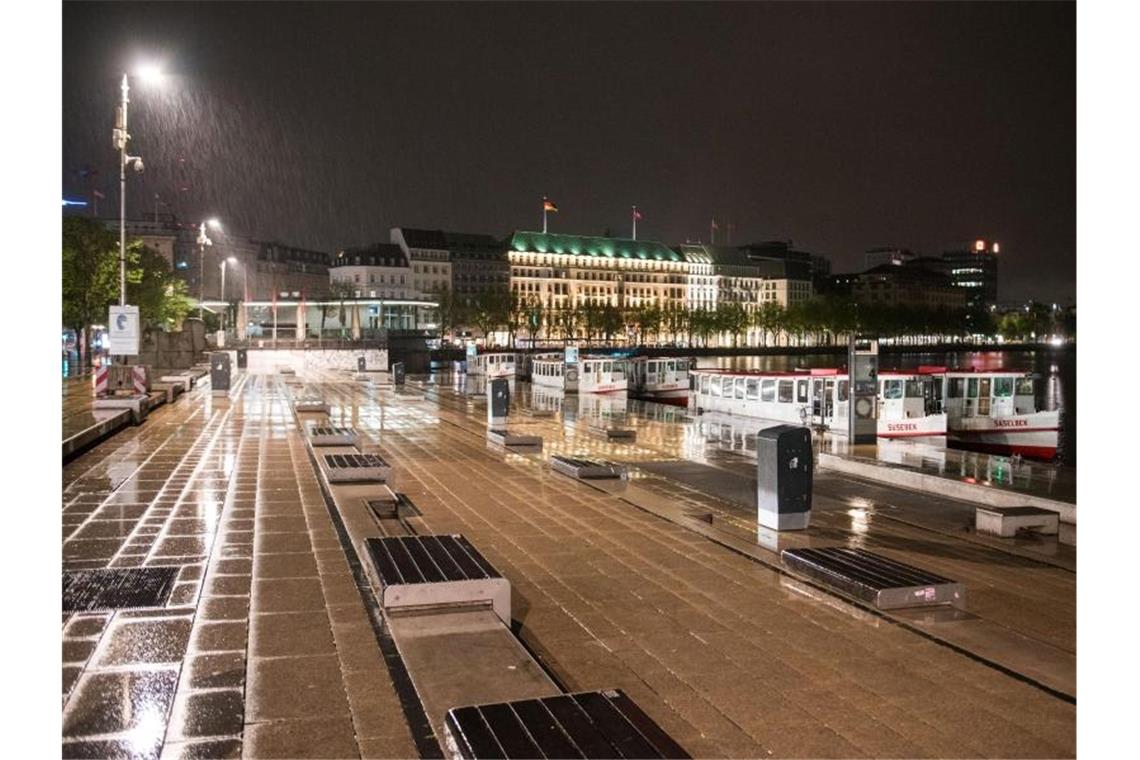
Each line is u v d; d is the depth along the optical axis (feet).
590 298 596.70
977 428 116.47
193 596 28.78
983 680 22.77
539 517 44.45
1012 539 41.37
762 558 35.35
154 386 124.36
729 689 22.08
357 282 533.55
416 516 44.50
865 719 20.35
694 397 141.28
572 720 16.40
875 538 41.14
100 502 45.98
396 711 19.97
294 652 23.62
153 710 19.92
